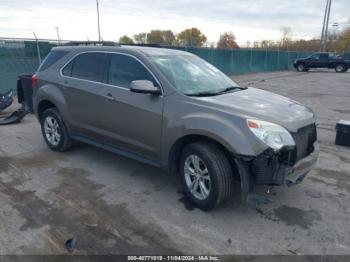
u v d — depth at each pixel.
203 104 3.56
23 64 12.05
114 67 4.43
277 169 3.21
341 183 4.45
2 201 3.79
